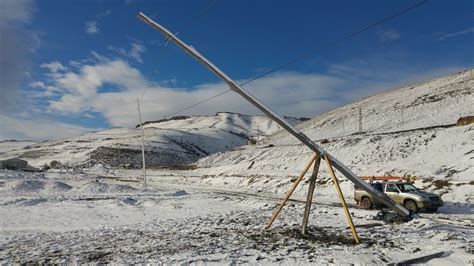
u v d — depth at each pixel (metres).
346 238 11.41
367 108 113.12
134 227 15.43
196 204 23.67
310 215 17.08
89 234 13.77
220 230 13.80
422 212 19.48
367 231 12.48
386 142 47.16
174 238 12.38
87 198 29.38
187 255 9.42
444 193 25.67
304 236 11.88
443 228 12.50
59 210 21.59
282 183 40.53
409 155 40.00
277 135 123.62
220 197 28.69
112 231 14.42
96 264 8.80
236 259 8.97
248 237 12.05
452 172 30.08
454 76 114.06
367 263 8.33
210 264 8.55
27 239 12.84
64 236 13.39
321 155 11.87
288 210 19.36
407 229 12.62
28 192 36.22
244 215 18.05
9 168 108.12
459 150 35.19
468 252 8.96
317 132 100.94
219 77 11.59
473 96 78.50
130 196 31.50
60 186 38.97
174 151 194.00
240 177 52.88
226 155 103.19
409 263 8.42
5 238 13.05
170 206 22.67
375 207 21.38
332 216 16.73
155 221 17.22
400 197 20.17
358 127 87.88
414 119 76.25
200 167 102.31
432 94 97.69
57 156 189.38
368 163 42.88
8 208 22.62
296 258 8.98
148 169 127.50
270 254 9.46
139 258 9.31
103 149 178.62
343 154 50.31
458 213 19.02
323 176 37.03
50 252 10.56
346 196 29.39
